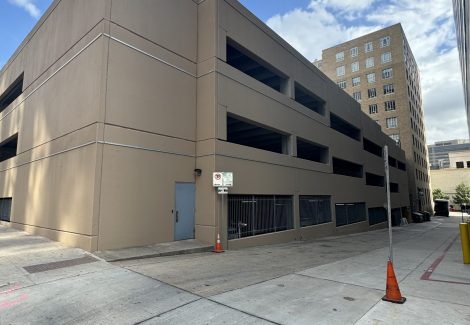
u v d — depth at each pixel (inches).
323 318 195.9
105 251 387.5
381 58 2301.9
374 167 1305.4
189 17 559.5
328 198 887.7
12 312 203.6
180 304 218.2
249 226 564.7
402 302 225.1
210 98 525.3
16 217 633.6
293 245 602.2
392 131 2194.9
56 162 494.9
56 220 470.3
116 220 409.1
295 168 721.0
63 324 186.4
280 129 678.5
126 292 242.8
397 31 2252.7
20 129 677.9
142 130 455.5
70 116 471.8
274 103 666.8
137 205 436.1
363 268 359.9
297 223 705.6
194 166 527.5
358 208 1104.8
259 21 655.8
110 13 434.9
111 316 197.3
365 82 2349.9
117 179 416.5
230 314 201.0
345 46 2485.2
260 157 604.7
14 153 895.7
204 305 216.5
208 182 504.7
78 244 405.1
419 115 2733.8
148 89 472.1
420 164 2561.5
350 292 252.7
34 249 397.4
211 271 323.9
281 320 192.4
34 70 638.5
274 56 690.8
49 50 577.6
